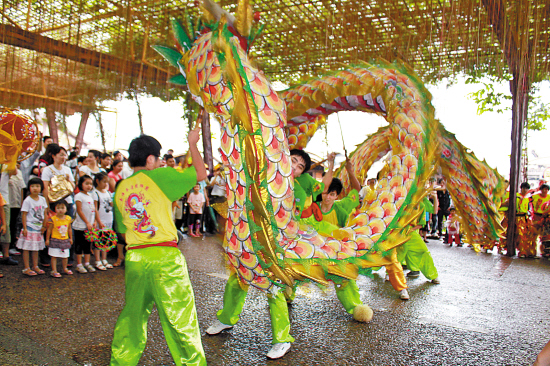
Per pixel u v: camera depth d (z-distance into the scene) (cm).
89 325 359
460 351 337
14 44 552
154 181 250
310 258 287
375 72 361
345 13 515
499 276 659
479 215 469
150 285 240
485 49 565
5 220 554
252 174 259
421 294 526
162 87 747
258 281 297
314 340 352
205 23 289
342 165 572
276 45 634
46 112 981
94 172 680
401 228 317
